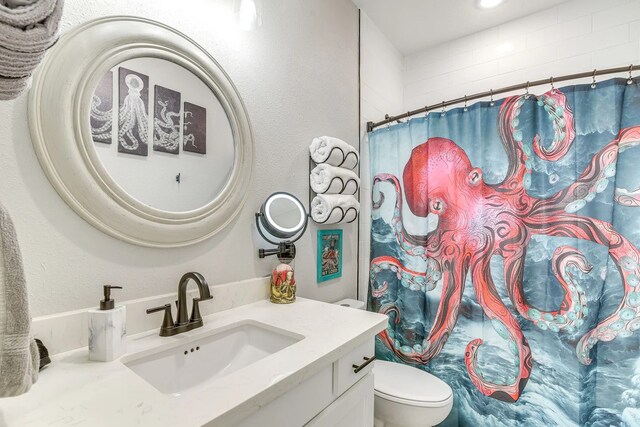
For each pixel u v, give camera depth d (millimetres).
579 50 1818
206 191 1053
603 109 1326
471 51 2184
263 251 1255
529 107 1474
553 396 1353
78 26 771
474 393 1538
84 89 769
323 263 1595
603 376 1312
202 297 864
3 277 460
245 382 634
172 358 838
